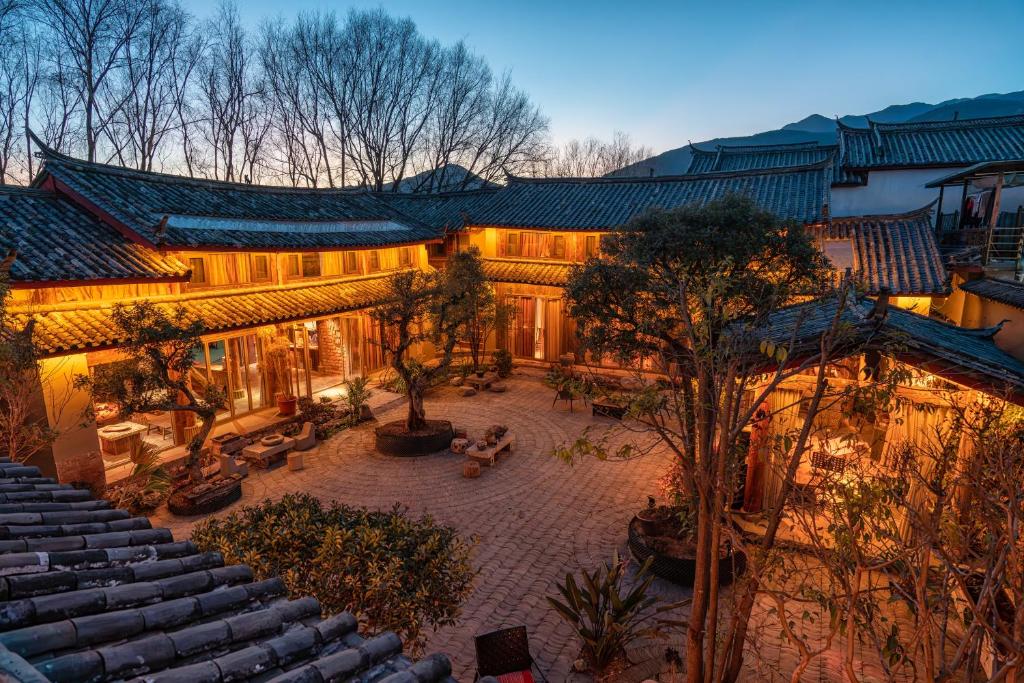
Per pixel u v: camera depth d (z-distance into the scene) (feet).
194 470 41.96
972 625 12.89
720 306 22.84
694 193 78.33
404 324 52.37
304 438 53.21
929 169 82.58
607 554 36.55
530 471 49.08
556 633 29.12
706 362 17.16
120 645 8.88
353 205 76.79
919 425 30.35
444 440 53.78
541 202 84.64
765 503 33.99
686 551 34.22
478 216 84.17
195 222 52.65
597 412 61.31
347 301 62.90
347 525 22.06
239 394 57.16
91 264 42.29
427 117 130.82
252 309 53.57
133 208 48.91
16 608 9.10
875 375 25.68
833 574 15.24
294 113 119.75
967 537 15.64
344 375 70.18
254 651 9.52
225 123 108.68
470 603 31.42
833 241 64.69
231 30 106.01
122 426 49.03
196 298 51.70
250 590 11.82
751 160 113.60
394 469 49.37
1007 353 40.09
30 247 41.04
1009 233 56.80
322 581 19.30
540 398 69.00
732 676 18.47
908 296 58.59
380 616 19.69
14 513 13.69
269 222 59.47
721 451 15.48
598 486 46.19
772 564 16.56
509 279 79.25
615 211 77.97
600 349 36.60
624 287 35.47
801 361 28.02
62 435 39.81
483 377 73.31
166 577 11.96
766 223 35.22
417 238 76.02
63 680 7.83
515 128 138.21
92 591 10.17
